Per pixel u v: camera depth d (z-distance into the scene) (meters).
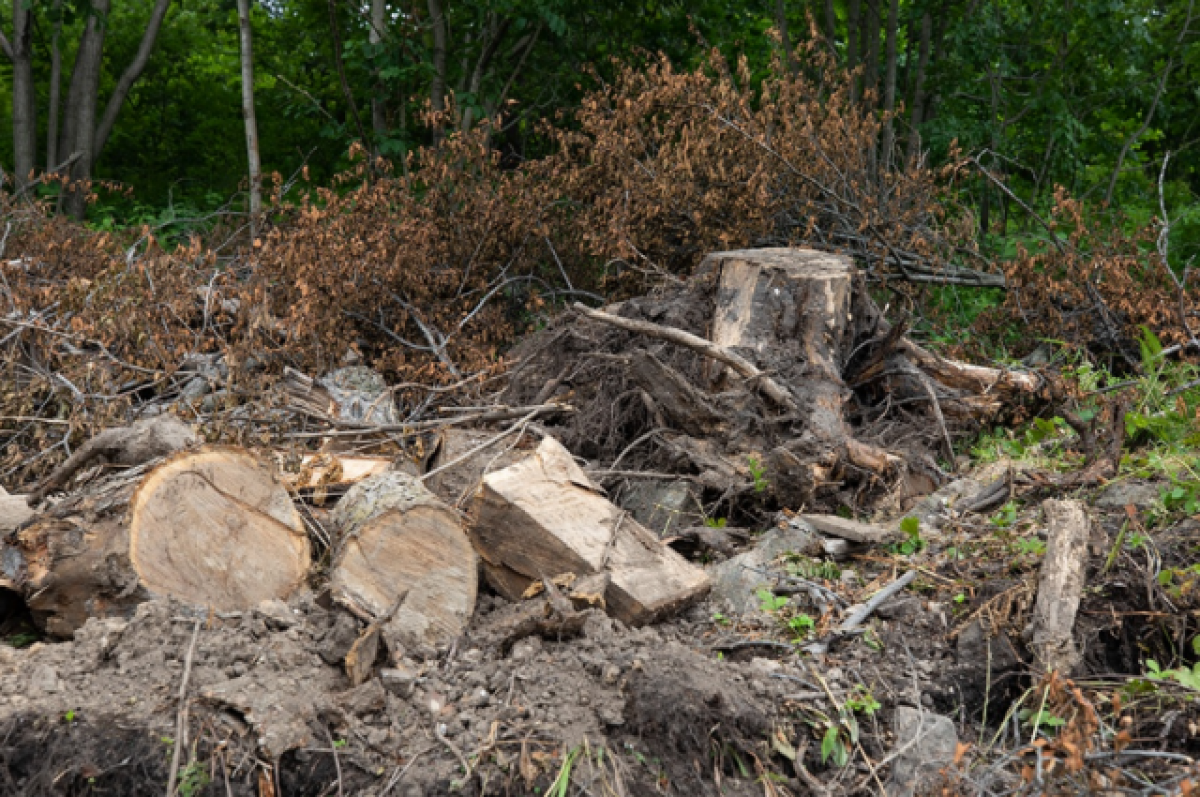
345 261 5.96
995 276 7.15
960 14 10.48
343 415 5.14
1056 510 3.41
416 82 10.95
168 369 5.06
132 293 5.53
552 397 5.16
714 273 5.25
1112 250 6.71
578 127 10.72
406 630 3.08
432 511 3.20
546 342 5.50
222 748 2.58
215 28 12.46
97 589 3.01
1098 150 11.59
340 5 11.73
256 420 4.62
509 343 6.71
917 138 9.44
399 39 10.19
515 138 11.37
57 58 11.12
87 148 11.12
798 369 4.64
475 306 6.79
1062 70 11.04
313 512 3.65
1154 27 11.80
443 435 4.36
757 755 2.73
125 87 11.53
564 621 2.99
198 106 13.32
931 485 4.42
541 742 2.63
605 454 4.76
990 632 3.09
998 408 4.94
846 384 5.04
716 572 3.59
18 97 10.78
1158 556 3.28
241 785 2.53
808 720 2.84
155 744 2.55
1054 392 4.98
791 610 3.38
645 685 2.76
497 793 2.52
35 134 10.96
